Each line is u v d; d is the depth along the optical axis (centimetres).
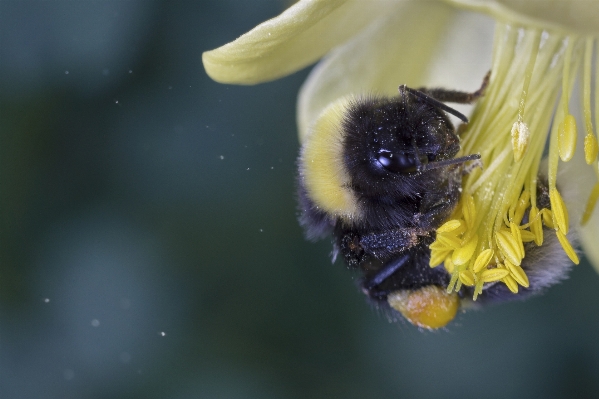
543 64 11
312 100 12
